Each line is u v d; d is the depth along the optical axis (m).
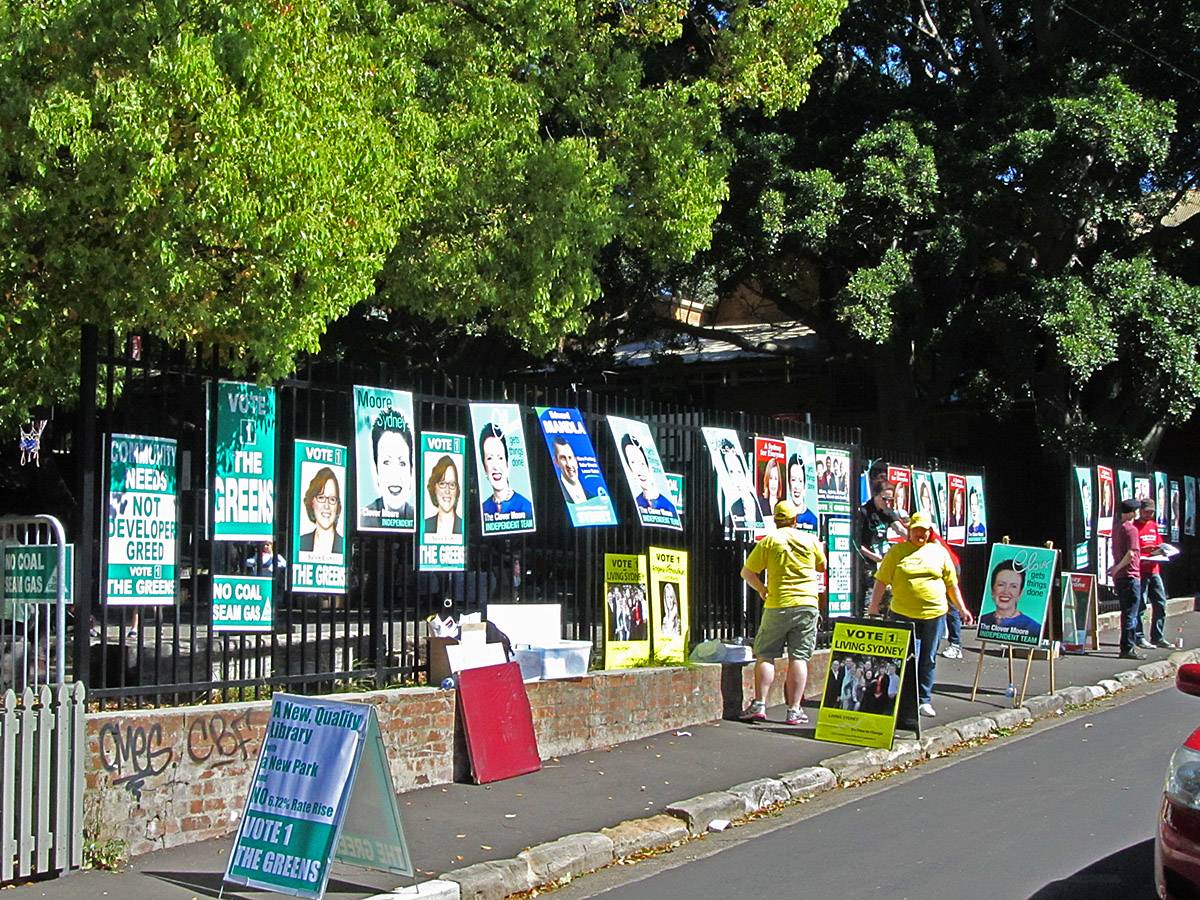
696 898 6.27
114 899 5.85
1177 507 21.84
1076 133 17.73
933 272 19.92
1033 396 21.92
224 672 7.44
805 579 10.38
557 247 12.25
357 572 8.60
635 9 15.13
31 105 6.95
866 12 20.97
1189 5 18.98
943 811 7.92
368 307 16.98
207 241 7.32
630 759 9.06
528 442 9.68
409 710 8.04
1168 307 19.59
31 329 7.65
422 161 10.34
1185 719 11.12
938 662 14.26
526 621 9.36
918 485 15.53
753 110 19.50
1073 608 15.07
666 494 10.73
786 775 8.58
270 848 5.98
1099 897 6.04
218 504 7.39
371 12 10.13
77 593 6.71
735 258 19.08
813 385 28.77
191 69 7.00
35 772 6.15
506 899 6.36
